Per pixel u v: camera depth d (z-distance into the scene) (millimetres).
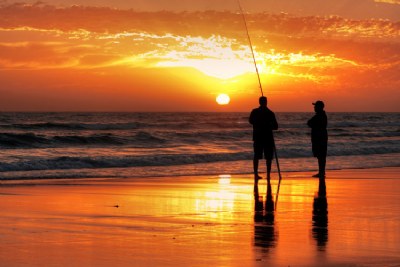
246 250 12156
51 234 13789
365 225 15359
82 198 20734
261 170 34312
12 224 15148
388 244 12820
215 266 10781
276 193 22781
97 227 14797
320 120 29562
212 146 60031
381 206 19125
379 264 10961
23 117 170375
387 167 36406
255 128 27281
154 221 15828
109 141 64688
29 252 11836
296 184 26297
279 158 43375
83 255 11594
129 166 36656
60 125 96500
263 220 16156
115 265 10812
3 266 10672
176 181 27484
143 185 25469
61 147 57969
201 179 28609
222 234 13953
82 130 95938
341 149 49406
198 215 16984
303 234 14023
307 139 79625
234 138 73562
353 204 19609
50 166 34844
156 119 166125
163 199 20641
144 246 12484
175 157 39938
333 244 12820
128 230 14406
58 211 17547
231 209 18297
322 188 24609
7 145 57469
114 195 21688
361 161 41125
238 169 34719
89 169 34156
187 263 10992
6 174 30172
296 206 19125
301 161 40594
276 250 12180
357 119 190750
